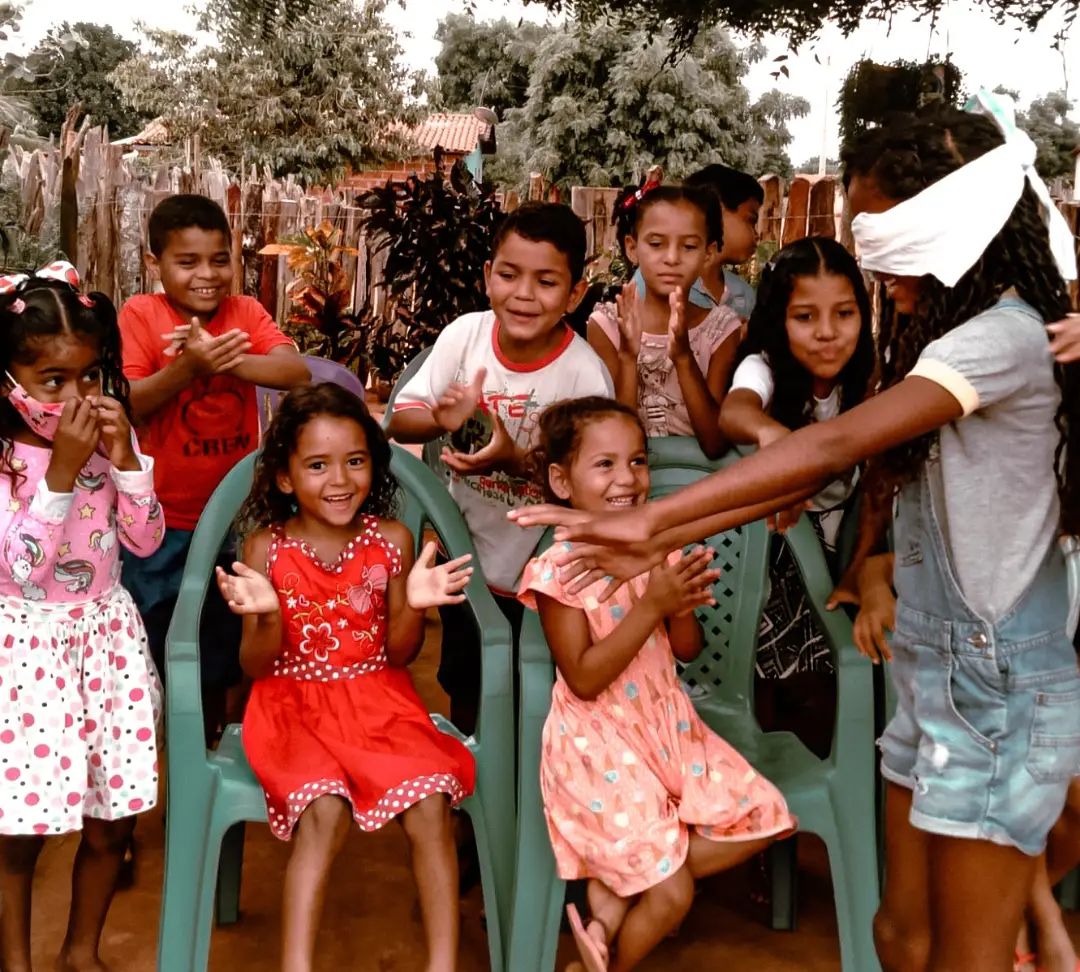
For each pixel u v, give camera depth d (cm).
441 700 390
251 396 304
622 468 232
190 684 230
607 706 228
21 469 226
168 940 222
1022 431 162
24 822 219
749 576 268
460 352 280
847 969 228
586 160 2245
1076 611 178
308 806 217
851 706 233
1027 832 167
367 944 261
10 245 581
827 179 686
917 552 175
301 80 2328
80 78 3228
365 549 246
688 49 429
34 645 224
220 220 295
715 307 308
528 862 226
